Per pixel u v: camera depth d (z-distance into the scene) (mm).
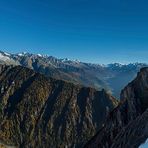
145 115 30812
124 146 29719
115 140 38719
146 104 45062
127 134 32625
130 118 45156
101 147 45531
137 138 24234
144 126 25719
